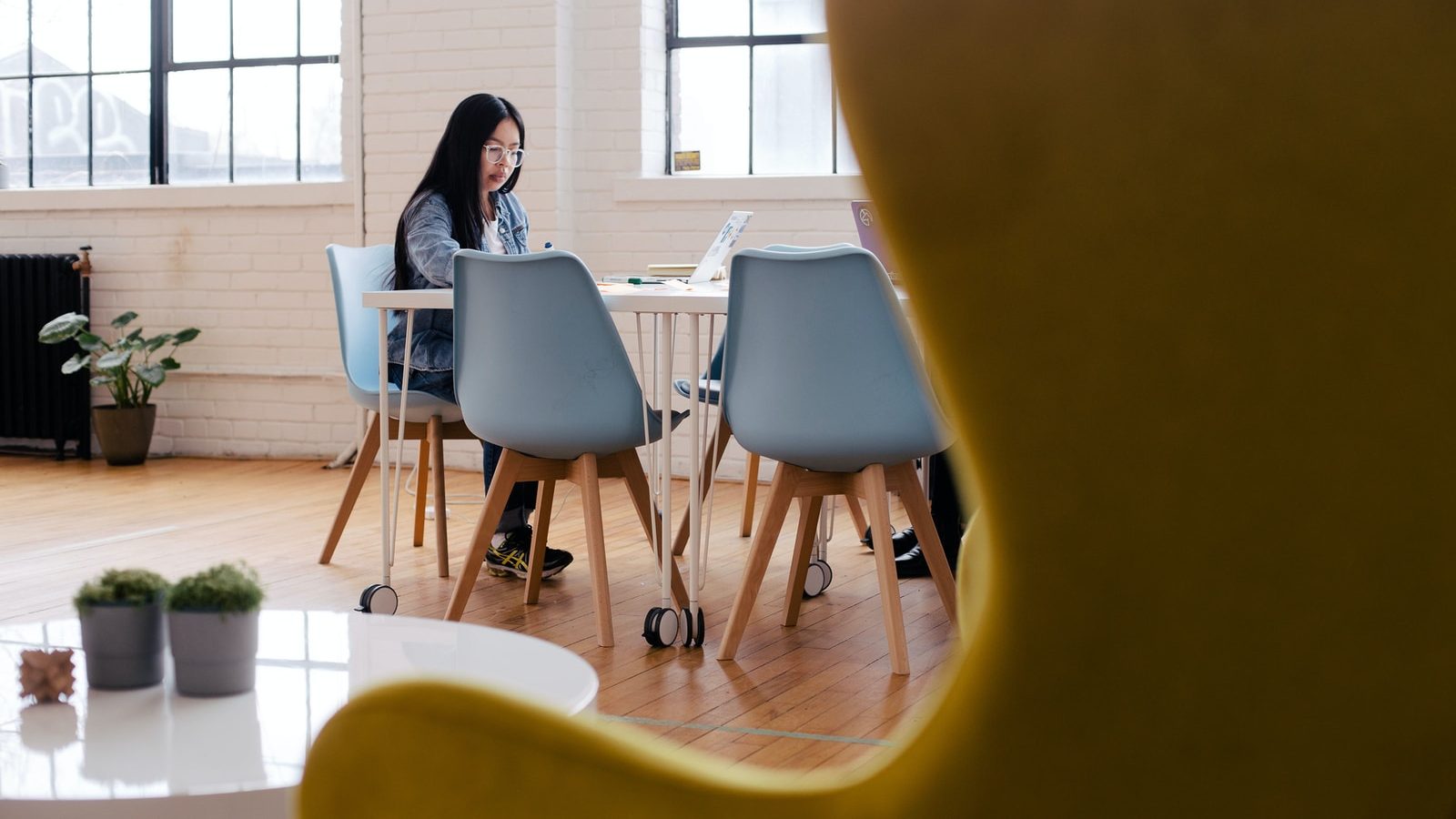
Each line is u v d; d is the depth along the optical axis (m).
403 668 1.43
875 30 0.39
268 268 5.80
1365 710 0.42
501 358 2.66
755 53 5.31
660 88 5.39
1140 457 0.41
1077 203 0.39
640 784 0.54
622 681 2.44
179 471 5.48
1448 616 0.40
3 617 2.93
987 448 0.42
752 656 2.62
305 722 1.24
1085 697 0.44
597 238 5.35
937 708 0.48
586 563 3.58
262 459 5.88
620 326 5.33
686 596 2.94
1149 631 0.42
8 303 5.95
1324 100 0.37
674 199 5.24
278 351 5.82
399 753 0.58
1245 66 0.37
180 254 5.91
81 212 6.03
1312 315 0.39
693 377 2.63
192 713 1.27
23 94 6.18
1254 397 0.40
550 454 2.74
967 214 0.40
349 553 3.73
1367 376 0.39
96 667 1.36
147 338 5.96
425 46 5.37
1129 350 0.40
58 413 5.87
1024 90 0.39
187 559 3.63
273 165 5.90
